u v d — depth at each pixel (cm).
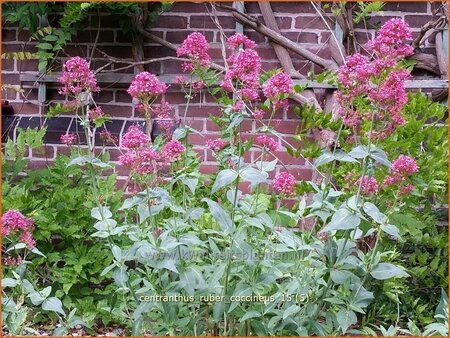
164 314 219
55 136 377
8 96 384
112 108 378
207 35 376
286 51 367
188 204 280
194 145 370
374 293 281
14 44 385
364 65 211
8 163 352
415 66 361
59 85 384
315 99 356
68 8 355
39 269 327
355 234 219
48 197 340
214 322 233
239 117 211
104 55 380
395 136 298
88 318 299
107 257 316
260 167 224
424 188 295
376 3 340
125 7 359
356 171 284
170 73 378
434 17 349
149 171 213
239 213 235
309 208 229
